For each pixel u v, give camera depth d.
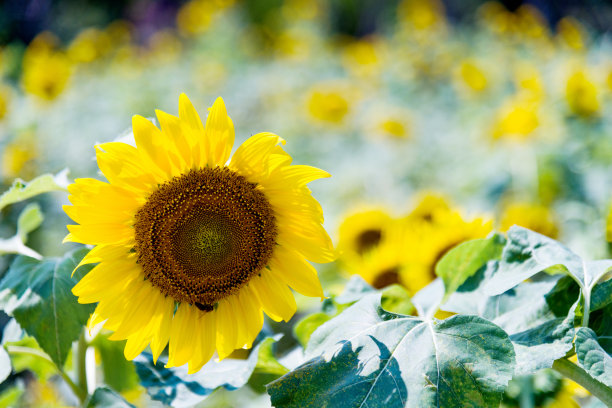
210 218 0.93
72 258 0.94
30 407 1.38
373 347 0.85
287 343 1.71
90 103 3.73
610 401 0.85
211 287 0.93
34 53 4.45
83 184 0.90
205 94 4.11
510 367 0.82
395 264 1.33
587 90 2.39
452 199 2.37
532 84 2.62
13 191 0.94
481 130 2.79
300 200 0.93
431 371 0.83
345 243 1.67
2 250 0.98
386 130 2.95
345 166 2.91
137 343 0.93
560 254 0.89
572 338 0.85
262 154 0.92
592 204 1.79
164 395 0.92
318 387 0.84
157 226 0.92
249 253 0.93
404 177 2.69
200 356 0.92
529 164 2.19
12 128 3.16
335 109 3.36
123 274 0.92
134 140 0.92
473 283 0.96
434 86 4.09
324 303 0.98
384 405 0.83
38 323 0.91
